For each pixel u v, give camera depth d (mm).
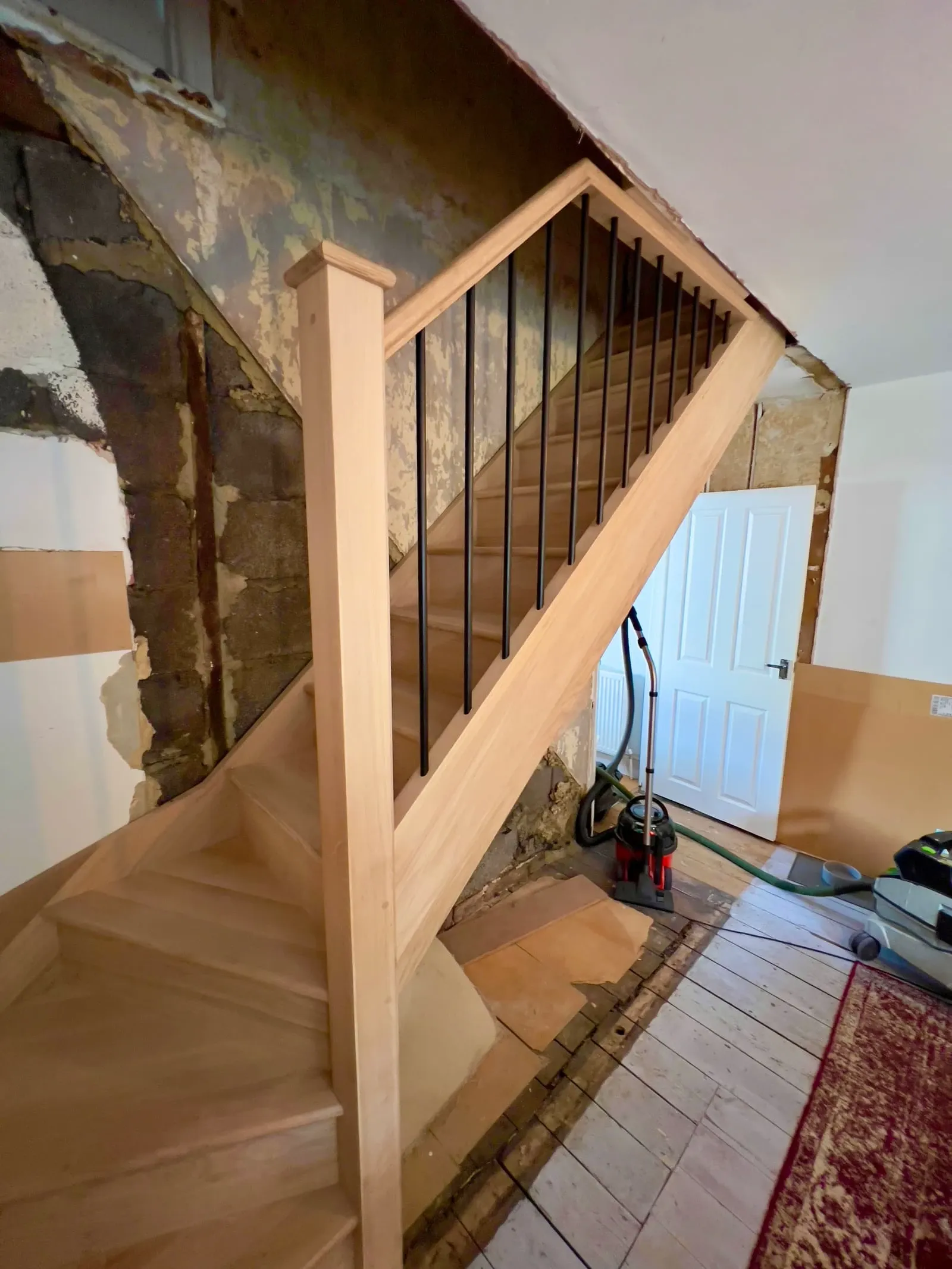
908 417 2387
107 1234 887
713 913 2338
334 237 1666
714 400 1659
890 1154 1383
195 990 1131
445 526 2145
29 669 1177
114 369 1240
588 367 2451
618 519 1397
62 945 1243
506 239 1015
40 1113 932
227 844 1522
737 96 922
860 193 1163
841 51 818
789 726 2834
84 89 1151
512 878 2539
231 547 1511
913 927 1930
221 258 1415
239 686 1575
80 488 1211
